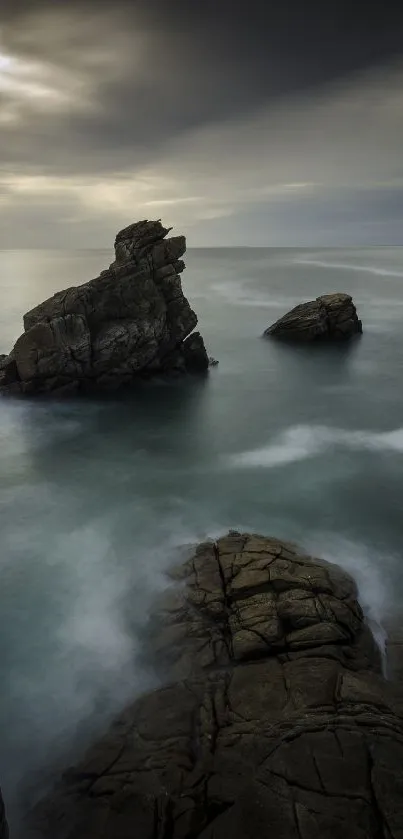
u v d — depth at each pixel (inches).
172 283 1572.3
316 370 1785.2
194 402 1475.1
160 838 363.3
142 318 1505.9
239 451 1161.4
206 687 492.1
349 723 427.5
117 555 777.6
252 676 493.0
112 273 1494.8
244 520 873.5
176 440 1223.5
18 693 543.8
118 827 372.8
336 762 392.2
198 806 379.6
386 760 392.2
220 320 2657.5
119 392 1519.4
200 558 675.4
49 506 933.2
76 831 377.1
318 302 2210.9
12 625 640.4
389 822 348.8
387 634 586.2
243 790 381.4
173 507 920.9
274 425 1314.0
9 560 773.9
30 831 389.7
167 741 436.5
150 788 396.2
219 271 5187.0
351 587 619.8
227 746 422.6
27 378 1437.0
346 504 920.3
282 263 6358.3
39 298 3294.8
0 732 503.2
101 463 1107.3
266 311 2898.6
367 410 1416.1
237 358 1931.6
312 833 345.7
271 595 593.6
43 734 499.2
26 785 453.4
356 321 2206.0
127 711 478.3
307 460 1105.4
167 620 592.1
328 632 540.4
